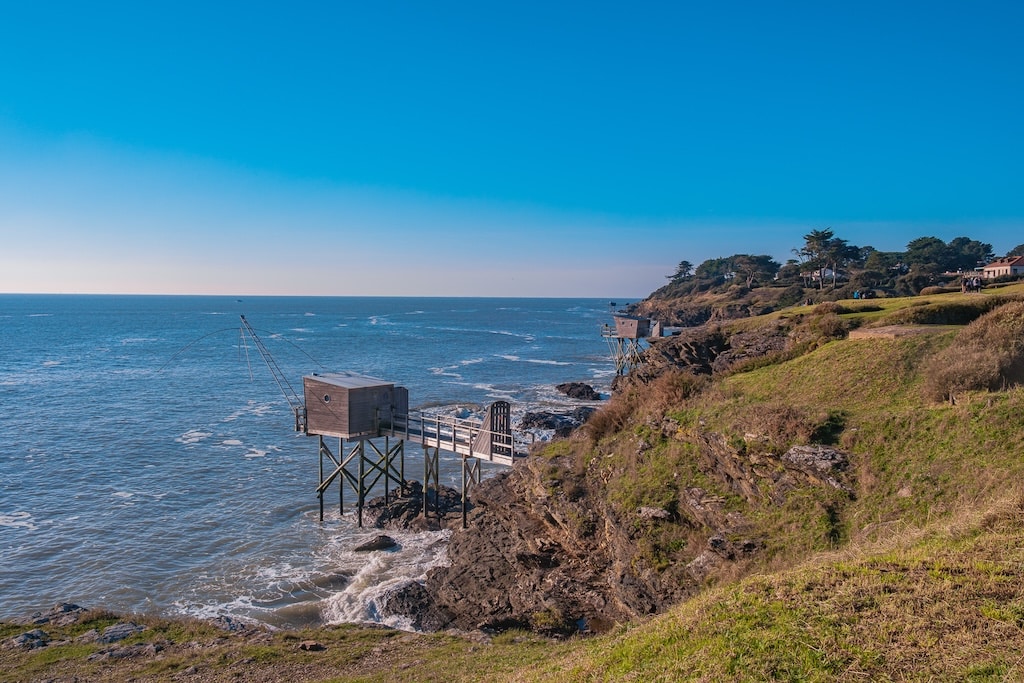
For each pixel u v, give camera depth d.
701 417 18.94
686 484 17.53
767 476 16.16
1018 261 84.00
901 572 9.33
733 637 8.56
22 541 26.78
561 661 11.30
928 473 13.91
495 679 11.62
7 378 70.19
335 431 30.72
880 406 18.09
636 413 21.67
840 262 111.12
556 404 56.28
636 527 16.89
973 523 10.91
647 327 60.34
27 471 36.00
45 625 18.28
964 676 6.75
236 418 51.00
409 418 31.30
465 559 22.83
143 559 25.56
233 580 24.17
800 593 9.34
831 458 15.38
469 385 68.44
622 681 8.58
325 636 17.84
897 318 29.38
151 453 40.31
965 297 37.59
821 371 22.08
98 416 50.78
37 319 186.88
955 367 17.36
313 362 87.25
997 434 14.21
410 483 33.78
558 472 21.31
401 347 109.50
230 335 132.50
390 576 24.36
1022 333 19.92
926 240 130.88
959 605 8.07
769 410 17.69
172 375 73.88
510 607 20.36
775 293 115.12
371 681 13.23
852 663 7.32
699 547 15.47
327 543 27.80
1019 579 8.49
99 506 31.02
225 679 14.21
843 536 13.49
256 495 33.25
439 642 16.86
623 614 16.62
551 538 20.75
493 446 27.33
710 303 132.62
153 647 16.53
